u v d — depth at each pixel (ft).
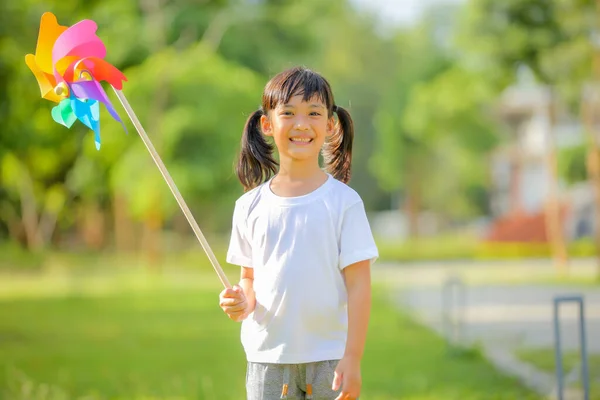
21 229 145.79
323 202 13.17
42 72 13.21
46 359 39.99
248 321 13.50
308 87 13.32
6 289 84.69
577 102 86.12
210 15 113.60
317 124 13.32
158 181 103.35
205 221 150.61
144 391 31.04
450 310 60.13
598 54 81.56
